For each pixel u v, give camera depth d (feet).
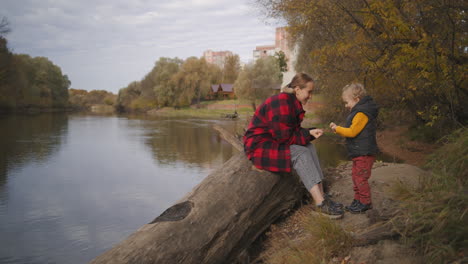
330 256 8.29
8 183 31.55
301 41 43.01
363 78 28.12
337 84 32.24
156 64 266.77
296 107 9.51
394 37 23.72
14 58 148.87
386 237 7.98
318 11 29.12
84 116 176.86
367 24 24.11
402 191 9.27
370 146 9.50
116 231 20.16
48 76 256.93
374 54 26.63
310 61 40.04
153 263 7.24
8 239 18.88
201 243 8.14
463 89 23.27
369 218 8.82
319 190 9.95
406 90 26.50
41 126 101.04
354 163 9.92
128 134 78.84
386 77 26.55
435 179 8.89
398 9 23.18
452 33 20.85
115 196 27.22
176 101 232.94
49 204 25.29
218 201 9.07
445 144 11.14
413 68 24.61
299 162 9.71
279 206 11.19
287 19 32.81
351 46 27.40
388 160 30.99
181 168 38.24
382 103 36.32
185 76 224.94
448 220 6.75
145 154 48.47
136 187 29.91
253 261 9.82
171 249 7.62
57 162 42.55
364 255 7.82
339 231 8.60
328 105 50.29
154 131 86.17
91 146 57.57
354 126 9.37
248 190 9.71
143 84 274.36
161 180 32.42
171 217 8.32
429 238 6.95
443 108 24.85
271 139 9.85
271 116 9.46
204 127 98.53
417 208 7.59
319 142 51.21
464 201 6.93
